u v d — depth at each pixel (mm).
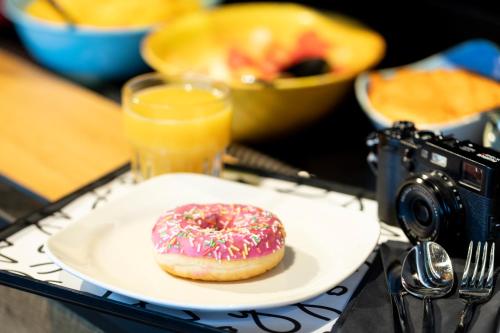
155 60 1057
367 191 934
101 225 838
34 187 960
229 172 975
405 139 839
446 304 765
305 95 1009
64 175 982
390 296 773
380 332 742
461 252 819
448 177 809
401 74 1093
